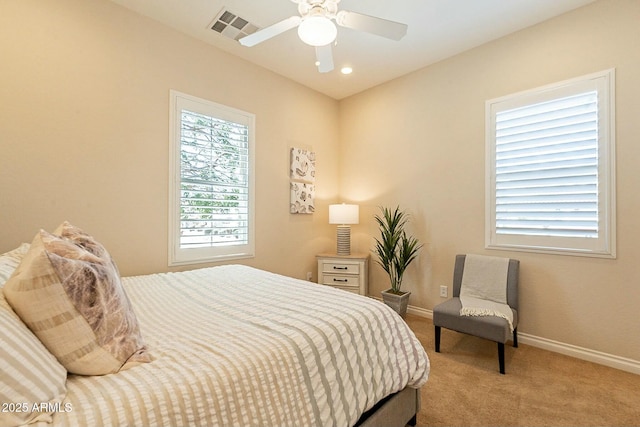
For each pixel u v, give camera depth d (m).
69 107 2.11
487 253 2.85
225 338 1.13
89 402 0.74
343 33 2.69
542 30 2.51
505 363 2.26
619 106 2.17
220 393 0.87
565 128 2.41
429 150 3.28
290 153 3.60
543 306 2.52
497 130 2.78
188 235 2.72
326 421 1.08
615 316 2.20
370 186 3.86
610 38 2.20
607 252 2.22
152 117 2.50
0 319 0.74
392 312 1.55
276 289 1.83
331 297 1.64
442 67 3.16
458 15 2.44
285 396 1.00
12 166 1.91
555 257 2.47
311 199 3.81
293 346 1.10
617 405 1.75
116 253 2.32
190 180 2.74
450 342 2.64
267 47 2.92
